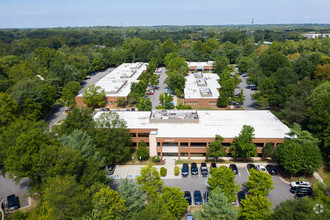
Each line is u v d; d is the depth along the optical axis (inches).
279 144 2011.6
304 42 6919.3
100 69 6540.4
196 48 7436.0
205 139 2161.7
